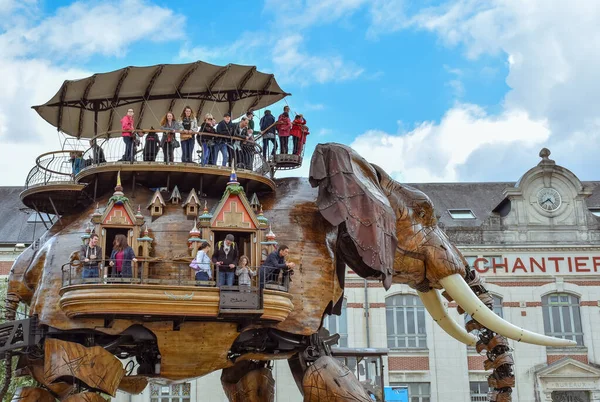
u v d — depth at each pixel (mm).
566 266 35875
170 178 15945
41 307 14781
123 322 14336
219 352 14781
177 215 15367
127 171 15578
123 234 14875
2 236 36312
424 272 17172
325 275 15500
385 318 35375
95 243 14266
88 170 15820
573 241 36094
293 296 15164
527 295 35531
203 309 13852
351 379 15094
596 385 34594
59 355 14180
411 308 35688
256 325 14664
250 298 14016
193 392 34156
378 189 16266
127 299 13578
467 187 41531
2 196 39500
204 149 16250
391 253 15594
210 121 16547
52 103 17984
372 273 16312
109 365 14328
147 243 14617
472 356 35219
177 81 17922
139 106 19078
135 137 16000
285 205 16203
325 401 14859
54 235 16203
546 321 35531
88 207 16328
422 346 35281
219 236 15062
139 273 14500
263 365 18422
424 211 17328
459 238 36031
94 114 18844
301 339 15500
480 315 16766
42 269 15586
